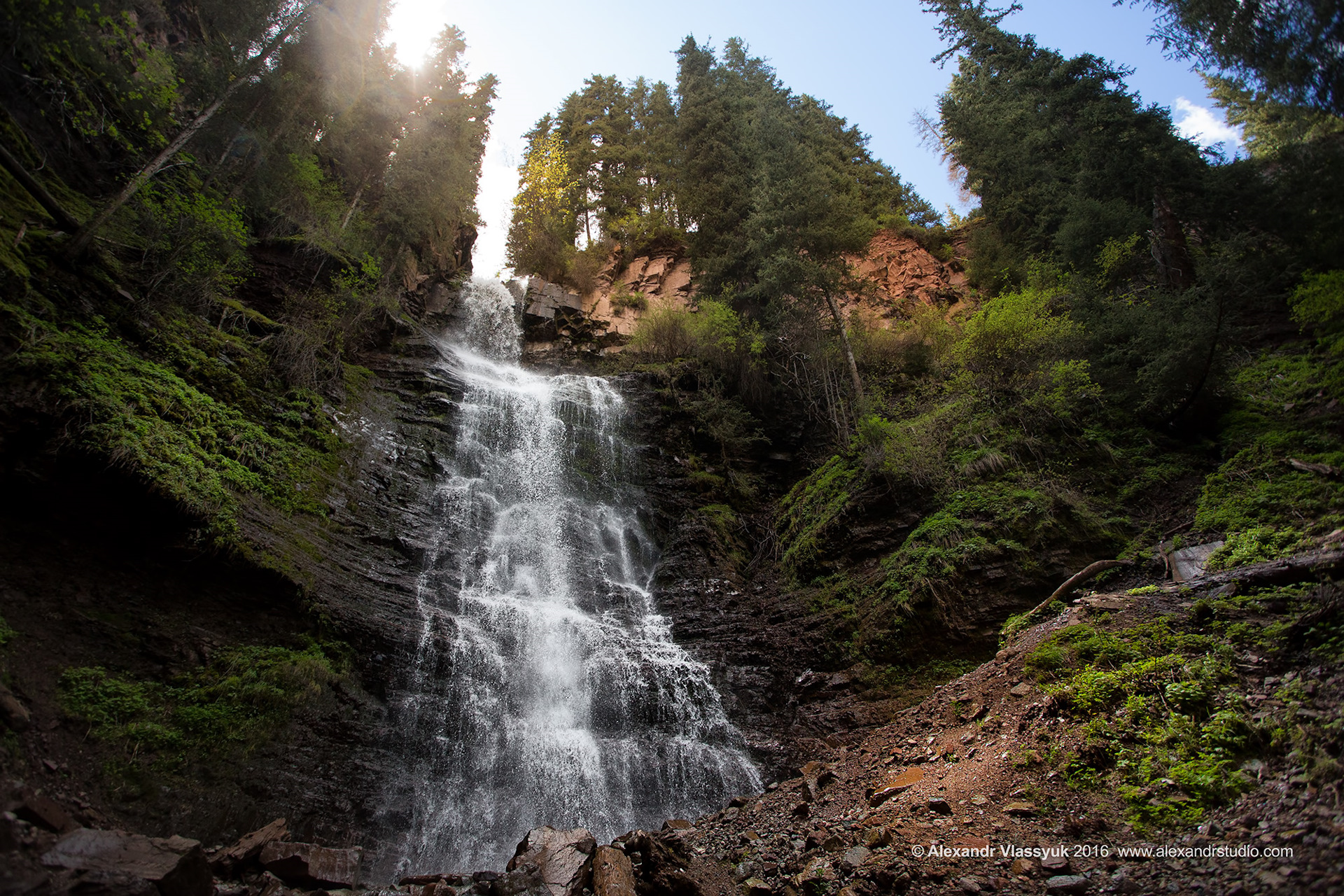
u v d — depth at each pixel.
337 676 9.57
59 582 7.75
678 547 17.03
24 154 11.35
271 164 16.84
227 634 8.91
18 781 5.08
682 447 20.20
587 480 18.47
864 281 21.47
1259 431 11.97
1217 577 8.23
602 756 10.77
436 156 25.12
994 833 5.71
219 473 10.17
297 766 8.30
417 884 5.76
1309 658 6.05
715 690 12.50
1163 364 13.07
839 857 5.82
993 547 12.02
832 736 10.74
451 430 17.62
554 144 34.56
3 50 10.70
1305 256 12.26
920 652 11.72
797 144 26.39
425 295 25.20
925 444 14.56
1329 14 8.02
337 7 19.38
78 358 9.00
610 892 5.41
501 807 9.51
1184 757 5.70
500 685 11.17
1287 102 9.25
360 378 17.48
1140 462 12.80
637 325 25.16
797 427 20.64
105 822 6.10
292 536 10.84
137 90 12.56
